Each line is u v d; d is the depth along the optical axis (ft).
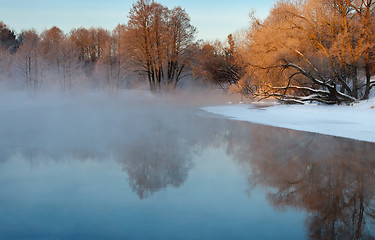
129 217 25.32
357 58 100.48
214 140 57.62
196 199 29.14
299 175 36.37
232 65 189.67
